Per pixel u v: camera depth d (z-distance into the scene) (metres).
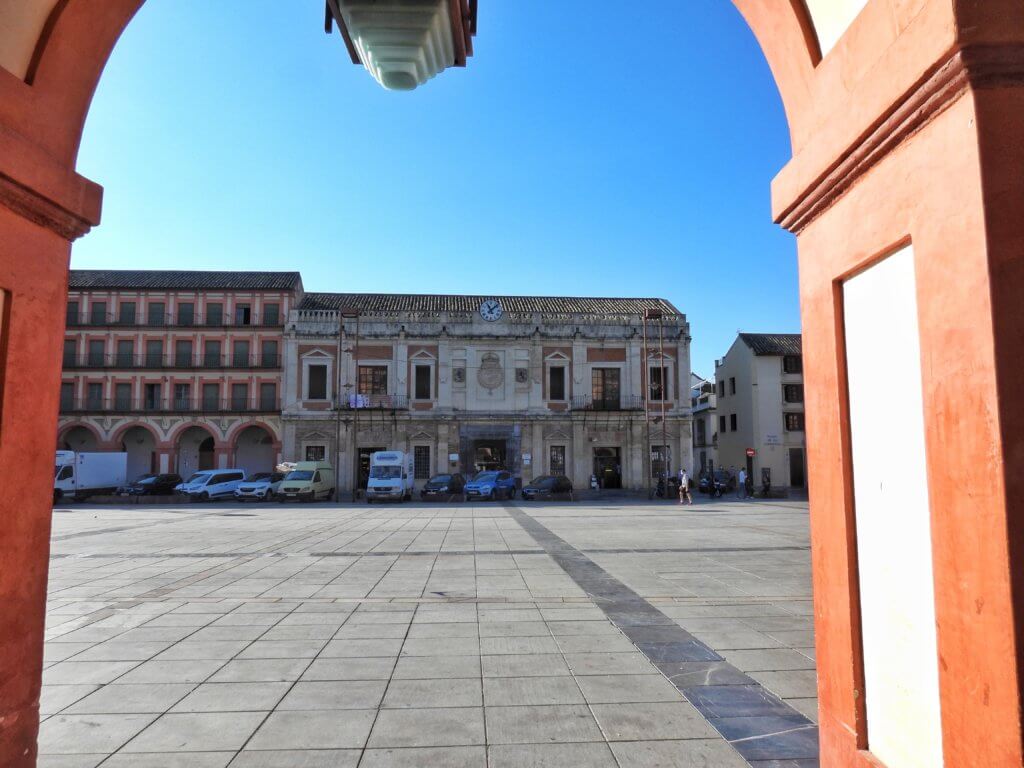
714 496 36.12
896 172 2.03
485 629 6.41
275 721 4.16
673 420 39.19
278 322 41.59
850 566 2.39
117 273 43.72
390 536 15.29
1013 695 1.50
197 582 9.17
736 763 3.56
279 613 7.15
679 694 4.61
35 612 2.55
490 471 35.81
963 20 1.65
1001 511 1.54
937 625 1.79
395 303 42.41
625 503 30.36
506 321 39.28
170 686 4.83
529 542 13.82
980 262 1.62
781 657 5.48
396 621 6.75
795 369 43.12
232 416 39.94
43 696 4.64
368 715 4.25
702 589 8.42
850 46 2.27
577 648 5.75
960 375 1.70
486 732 3.97
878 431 2.23
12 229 2.42
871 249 2.19
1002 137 1.64
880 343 2.21
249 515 23.33
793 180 2.68
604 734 3.94
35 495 2.55
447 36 2.63
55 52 2.62
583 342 39.47
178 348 41.28
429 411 38.38
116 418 40.00
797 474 42.38
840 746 2.44
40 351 2.59
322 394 38.56
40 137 2.58
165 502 32.81
